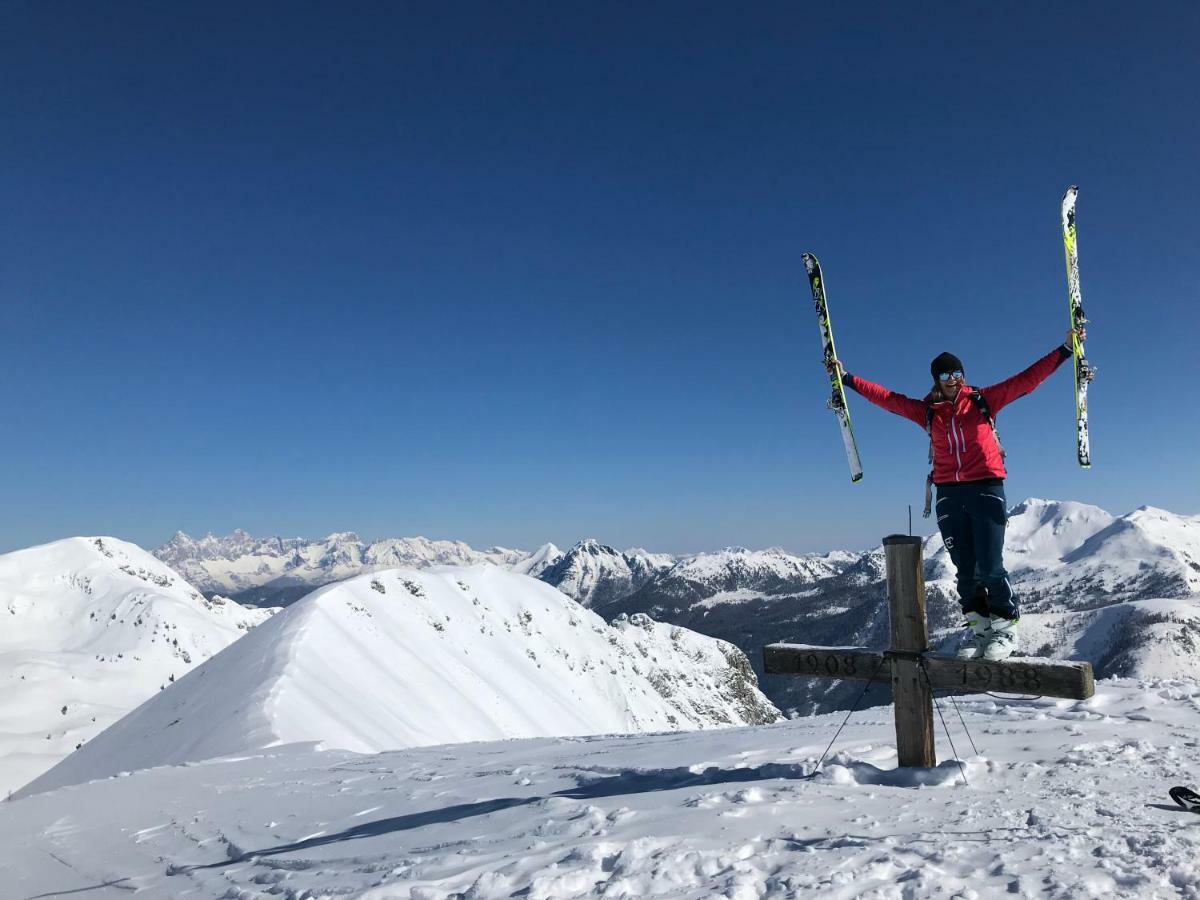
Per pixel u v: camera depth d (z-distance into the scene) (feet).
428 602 492.13
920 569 22.03
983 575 20.79
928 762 22.13
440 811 28.04
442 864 19.48
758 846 17.12
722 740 36.24
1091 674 18.43
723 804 20.81
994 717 30.68
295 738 194.80
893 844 16.15
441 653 423.64
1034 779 20.70
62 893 27.07
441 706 341.41
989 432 21.20
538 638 564.30
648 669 644.69
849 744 28.86
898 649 22.26
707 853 16.71
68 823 40.16
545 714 446.60
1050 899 12.78
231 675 276.00
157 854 30.17
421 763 45.34
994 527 20.83
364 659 339.57
